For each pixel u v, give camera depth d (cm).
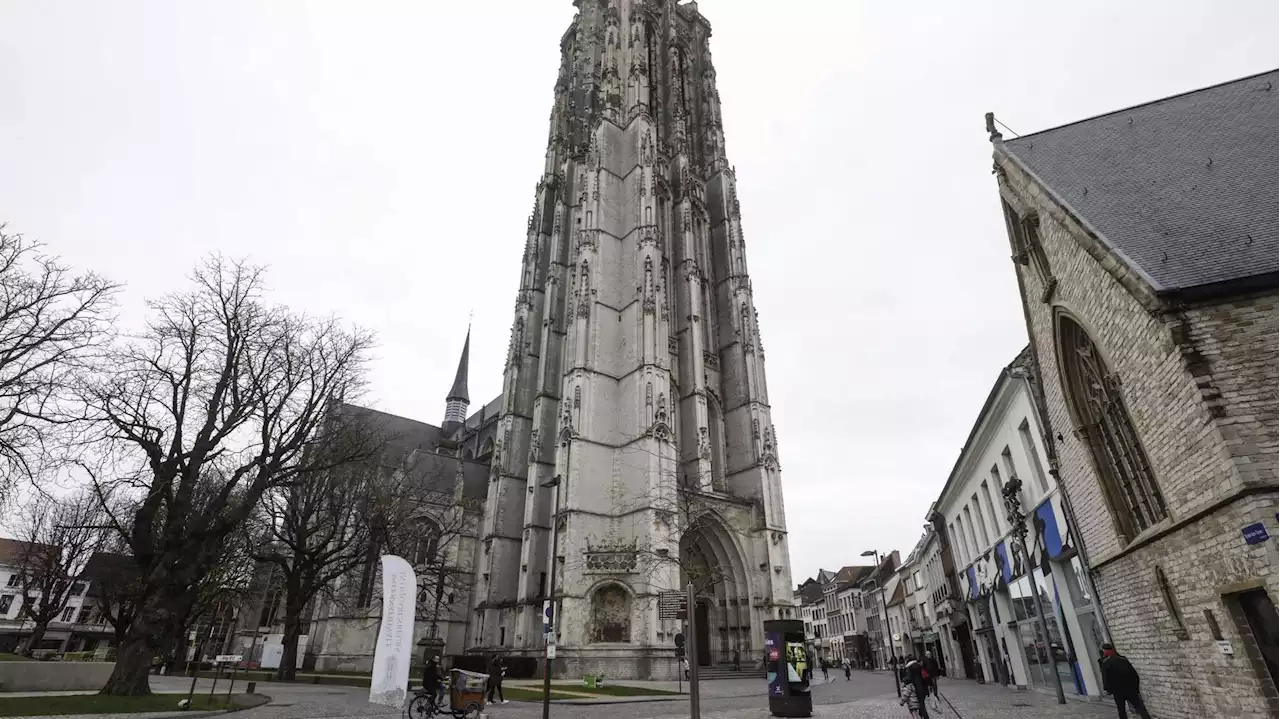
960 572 4431
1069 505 2119
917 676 2008
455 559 6619
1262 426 1068
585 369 5750
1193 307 1176
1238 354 1125
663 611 1877
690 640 1523
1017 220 2155
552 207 8000
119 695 2295
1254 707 1119
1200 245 1280
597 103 8275
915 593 7444
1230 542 1122
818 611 14625
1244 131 1623
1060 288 1744
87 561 6159
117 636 4847
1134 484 1600
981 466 3409
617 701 2914
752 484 6147
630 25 8138
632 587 4812
